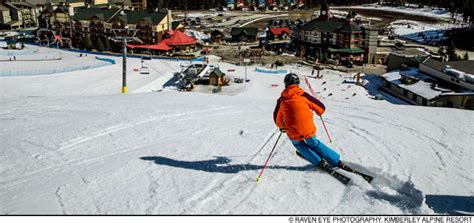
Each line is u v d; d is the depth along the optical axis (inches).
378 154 238.1
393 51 2726.4
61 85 1657.2
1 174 213.0
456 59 2365.9
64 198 177.6
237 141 263.7
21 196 182.4
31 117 345.1
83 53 2603.3
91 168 216.2
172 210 165.8
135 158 229.3
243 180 196.9
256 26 4062.5
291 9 5561.0
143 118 332.5
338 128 301.9
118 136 279.0
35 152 245.6
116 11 2910.9
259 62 2426.2
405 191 187.5
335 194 180.7
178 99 465.1
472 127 302.8
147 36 2773.1
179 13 5093.5
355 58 2524.6
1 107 396.5
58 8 3041.3
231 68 2144.4
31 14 3998.5
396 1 5310.0
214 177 200.1
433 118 336.5
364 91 1750.7
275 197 177.6
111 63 2196.1
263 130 292.4
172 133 286.2
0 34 3467.0
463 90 1469.0
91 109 378.9
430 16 4416.8
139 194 180.7
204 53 2721.5
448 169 214.2
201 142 261.6
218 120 328.8
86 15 2965.1
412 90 1553.9
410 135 280.7
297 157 229.0
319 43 2753.4
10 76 1753.2
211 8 5585.6
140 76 1892.2
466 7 3757.4
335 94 1662.2
